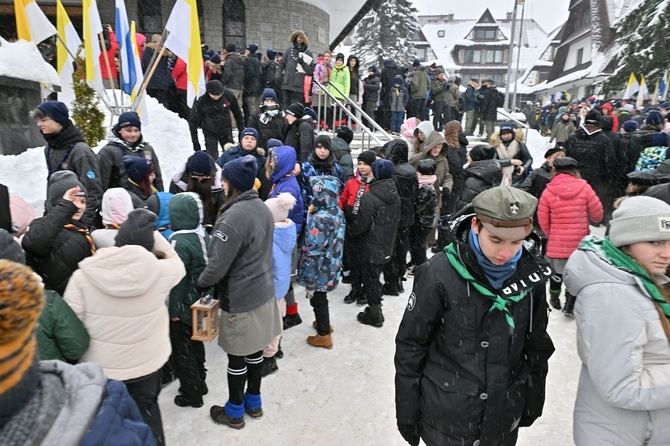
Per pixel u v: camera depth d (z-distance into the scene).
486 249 1.69
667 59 21.30
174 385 3.57
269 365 3.71
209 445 2.89
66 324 2.00
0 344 0.74
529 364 2.00
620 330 1.61
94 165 3.85
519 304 1.83
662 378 1.60
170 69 9.28
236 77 9.55
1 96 5.85
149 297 2.24
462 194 5.23
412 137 6.70
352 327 4.57
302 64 9.49
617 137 7.69
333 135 10.05
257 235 2.85
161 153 7.58
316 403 3.35
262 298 2.92
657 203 1.71
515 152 7.08
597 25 39.44
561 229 4.49
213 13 15.94
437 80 13.95
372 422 3.16
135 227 2.33
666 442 1.67
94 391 0.90
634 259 1.73
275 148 4.40
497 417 1.81
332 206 4.04
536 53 70.56
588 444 1.77
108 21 15.52
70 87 7.18
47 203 2.91
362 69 40.09
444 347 1.86
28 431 0.78
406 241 5.35
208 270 2.68
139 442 0.93
